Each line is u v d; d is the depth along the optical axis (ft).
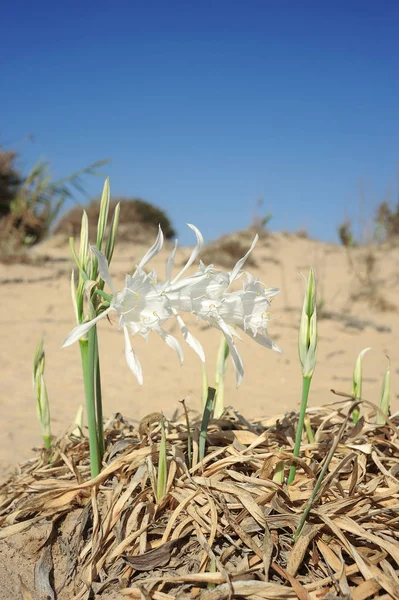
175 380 6.16
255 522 2.29
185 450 2.70
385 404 2.84
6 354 7.11
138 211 26.40
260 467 2.50
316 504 2.35
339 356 7.45
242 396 5.49
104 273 1.94
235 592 2.02
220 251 18.12
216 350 7.59
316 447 2.63
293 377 6.33
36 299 10.42
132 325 1.97
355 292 12.54
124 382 6.03
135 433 2.92
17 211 15.17
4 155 15.56
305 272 16.14
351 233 15.88
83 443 2.95
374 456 2.51
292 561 2.13
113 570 2.27
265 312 2.15
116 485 2.51
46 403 2.91
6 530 2.49
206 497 2.38
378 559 2.12
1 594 2.29
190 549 2.29
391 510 2.27
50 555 2.41
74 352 7.40
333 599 1.97
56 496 2.54
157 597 2.09
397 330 9.31
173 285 2.04
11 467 3.75
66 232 21.34
